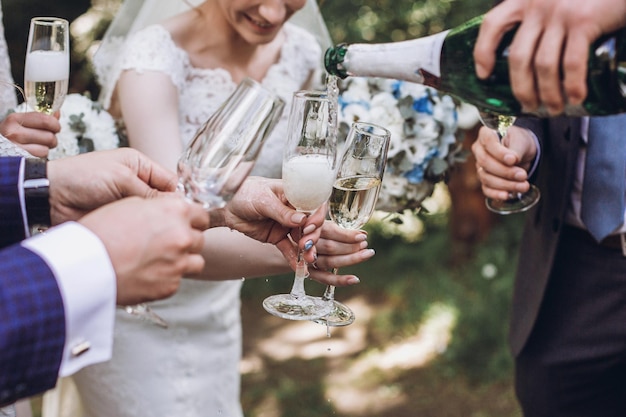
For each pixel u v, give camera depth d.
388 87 2.06
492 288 4.36
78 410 2.37
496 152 1.90
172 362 2.23
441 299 4.45
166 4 2.17
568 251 2.17
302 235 1.52
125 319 2.19
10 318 0.87
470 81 1.39
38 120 1.76
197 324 2.26
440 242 4.97
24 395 0.89
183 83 2.11
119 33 2.21
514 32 1.18
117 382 2.22
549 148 2.12
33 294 0.88
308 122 1.42
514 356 2.34
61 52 1.81
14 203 1.19
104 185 1.24
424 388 3.69
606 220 2.02
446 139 2.07
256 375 3.83
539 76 1.14
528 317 2.24
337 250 1.59
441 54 1.43
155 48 2.04
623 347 2.11
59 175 1.23
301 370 3.88
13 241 1.21
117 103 2.12
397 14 4.39
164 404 2.23
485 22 1.20
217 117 1.14
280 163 2.30
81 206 1.26
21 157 1.23
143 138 1.99
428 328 4.20
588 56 1.20
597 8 1.10
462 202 4.79
